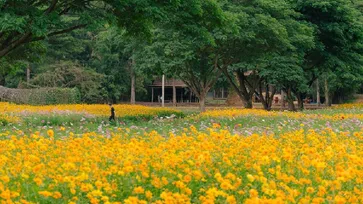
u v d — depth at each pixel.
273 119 19.70
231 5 25.42
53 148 9.90
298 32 28.75
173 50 26.62
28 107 26.94
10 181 7.42
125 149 9.05
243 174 8.14
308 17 32.56
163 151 8.98
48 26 17.00
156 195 7.12
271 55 29.59
